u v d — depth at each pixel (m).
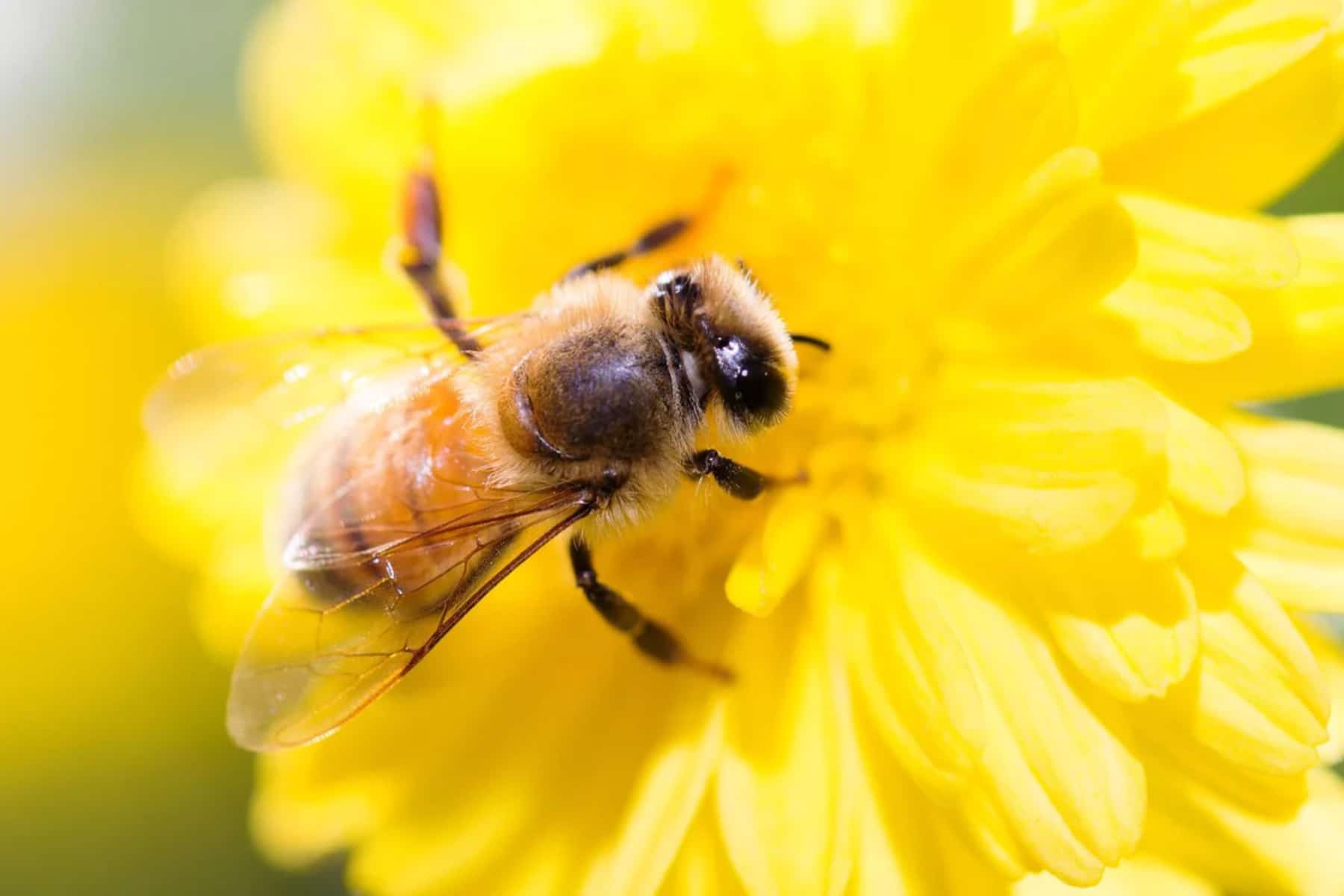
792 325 0.08
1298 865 0.08
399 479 0.08
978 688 0.07
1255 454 0.08
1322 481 0.08
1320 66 0.07
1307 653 0.07
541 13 0.08
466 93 0.08
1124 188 0.08
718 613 0.08
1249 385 0.08
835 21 0.08
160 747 0.09
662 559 0.08
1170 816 0.08
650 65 0.08
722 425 0.08
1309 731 0.07
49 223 0.10
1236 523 0.08
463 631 0.08
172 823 0.09
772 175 0.08
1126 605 0.07
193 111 0.10
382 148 0.08
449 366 0.08
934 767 0.07
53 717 0.09
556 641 0.08
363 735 0.08
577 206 0.08
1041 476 0.07
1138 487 0.07
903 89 0.08
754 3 0.08
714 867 0.08
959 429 0.08
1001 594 0.08
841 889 0.07
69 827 0.09
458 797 0.08
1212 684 0.07
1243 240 0.07
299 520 0.08
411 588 0.08
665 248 0.08
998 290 0.08
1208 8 0.07
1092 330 0.08
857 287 0.08
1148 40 0.07
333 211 0.09
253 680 0.08
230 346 0.08
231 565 0.08
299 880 0.09
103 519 0.10
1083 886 0.07
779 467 0.08
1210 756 0.07
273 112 0.09
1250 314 0.08
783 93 0.08
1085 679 0.07
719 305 0.08
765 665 0.08
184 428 0.08
